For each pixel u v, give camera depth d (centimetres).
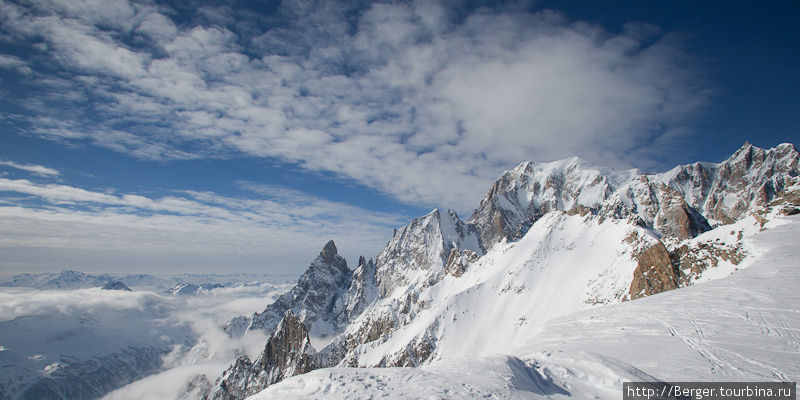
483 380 3388
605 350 4938
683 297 7612
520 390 3278
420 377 3506
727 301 6688
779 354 4359
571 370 3812
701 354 4472
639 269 15538
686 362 4228
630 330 6016
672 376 3828
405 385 3347
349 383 3416
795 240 9750
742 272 8400
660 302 7681
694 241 14362
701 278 12488
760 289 6931
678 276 13750
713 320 5850
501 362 3766
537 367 3903
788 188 12612
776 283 7075
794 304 6003
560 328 7369
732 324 5566
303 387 3484
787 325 5284
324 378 3531
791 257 8488
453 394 3097
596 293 18988
